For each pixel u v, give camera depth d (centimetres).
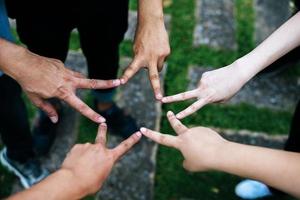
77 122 118
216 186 111
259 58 72
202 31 134
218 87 74
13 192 109
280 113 121
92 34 90
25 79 71
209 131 67
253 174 59
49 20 85
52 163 113
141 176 110
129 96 121
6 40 70
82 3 83
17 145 99
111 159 64
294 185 57
